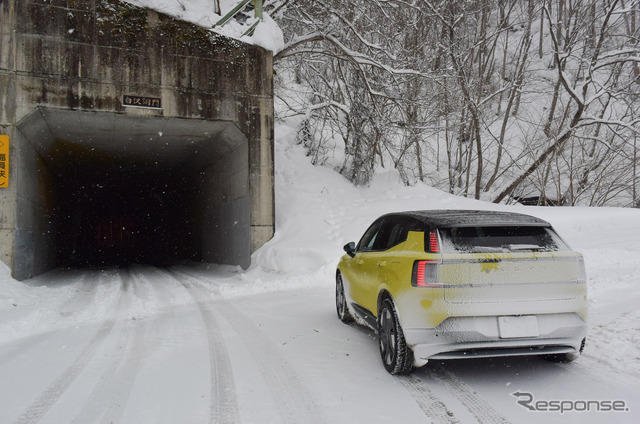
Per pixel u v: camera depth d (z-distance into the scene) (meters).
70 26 12.30
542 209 15.31
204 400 3.87
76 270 19.02
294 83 25.36
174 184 28.86
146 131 14.73
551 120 24.19
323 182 17.50
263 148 14.60
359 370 4.60
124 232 44.81
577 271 4.09
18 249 11.99
